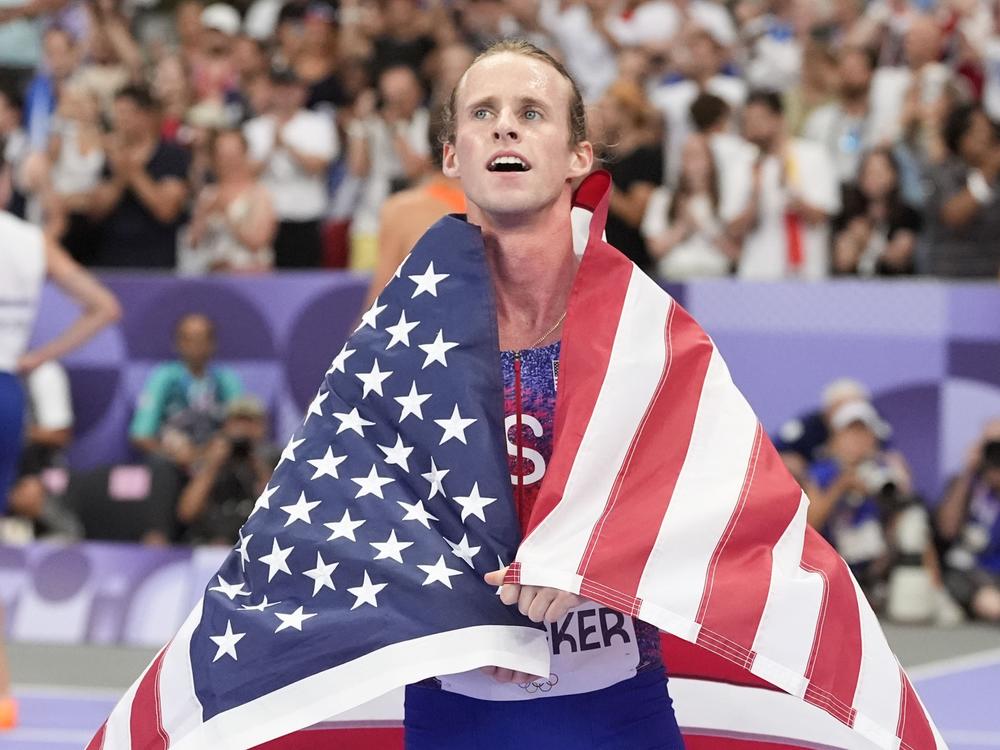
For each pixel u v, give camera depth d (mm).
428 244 9773
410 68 36844
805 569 9414
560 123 9781
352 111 37750
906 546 32219
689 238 34094
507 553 9227
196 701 9406
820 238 34156
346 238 36906
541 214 9742
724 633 9047
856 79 36500
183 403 34219
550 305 9914
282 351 34438
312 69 39250
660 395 9477
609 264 9672
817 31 40875
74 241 37281
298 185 36594
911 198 34406
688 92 37062
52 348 23953
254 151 36719
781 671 9117
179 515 33188
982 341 32344
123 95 37438
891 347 32625
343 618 9109
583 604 9516
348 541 9281
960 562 32688
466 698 9633
